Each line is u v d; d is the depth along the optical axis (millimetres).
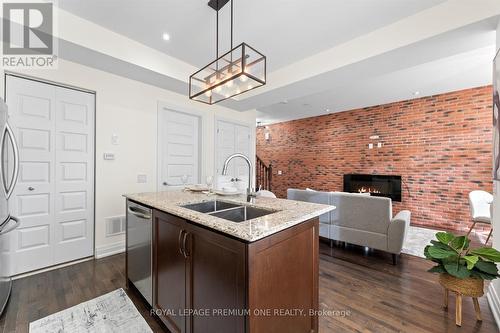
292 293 1337
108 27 2428
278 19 2275
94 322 1723
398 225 2736
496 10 1783
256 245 1102
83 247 2820
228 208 1954
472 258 1660
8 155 1959
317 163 6594
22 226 2408
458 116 4375
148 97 3424
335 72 2881
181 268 1474
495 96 1802
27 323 1703
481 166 4156
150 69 2850
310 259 1490
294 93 3684
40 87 2516
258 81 1841
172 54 3008
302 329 1423
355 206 3100
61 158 2660
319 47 2799
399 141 5105
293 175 7191
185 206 1845
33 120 2471
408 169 4984
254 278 1090
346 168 5977
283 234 1264
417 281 2355
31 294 2076
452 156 4453
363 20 2287
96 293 2105
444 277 1825
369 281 2357
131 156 3238
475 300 1759
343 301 2004
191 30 2479
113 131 3055
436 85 4066
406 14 2193
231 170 4871
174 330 1531
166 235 1631
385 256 3045
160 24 2375
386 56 2465
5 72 2312
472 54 2910
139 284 1972
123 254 3051
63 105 2674
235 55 2344
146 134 3410
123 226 3139
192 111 4043
